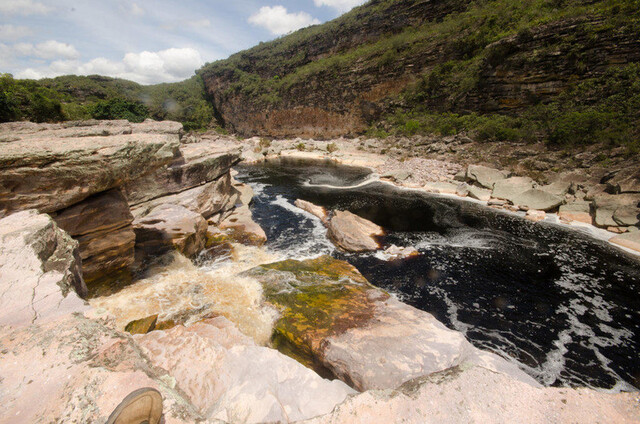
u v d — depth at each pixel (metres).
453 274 9.70
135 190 10.88
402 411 2.56
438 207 16.39
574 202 15.12
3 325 2.99
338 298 7.38
